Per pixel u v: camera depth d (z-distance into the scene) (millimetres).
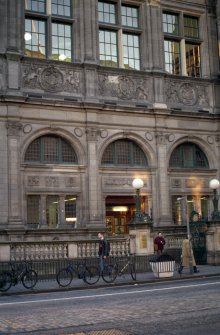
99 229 28469
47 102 28125
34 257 22797
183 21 33875
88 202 28734
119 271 21859
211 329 10203
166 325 10742
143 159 31297
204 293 15680
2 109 27109
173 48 33500
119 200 30266
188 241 22969
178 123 32250
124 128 30359
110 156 30375
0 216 26375
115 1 31703
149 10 32375
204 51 34219
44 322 11578
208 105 33688
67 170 28625
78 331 10445
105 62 31031
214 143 33531
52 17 29547
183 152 32875
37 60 28500
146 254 24797
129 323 11094
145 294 16109
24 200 27344
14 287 19219
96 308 13438
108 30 31406
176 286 18250
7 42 27719
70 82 29281
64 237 27609
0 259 22109
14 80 27484
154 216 30594
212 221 27500
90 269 20875
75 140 28953
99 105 29359
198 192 32594
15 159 27031
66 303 14766
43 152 28469
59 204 28328
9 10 28062
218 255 27203
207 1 34625
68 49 30031
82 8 30219
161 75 31859
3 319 12125
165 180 31172
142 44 32094
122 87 30734
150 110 31031
